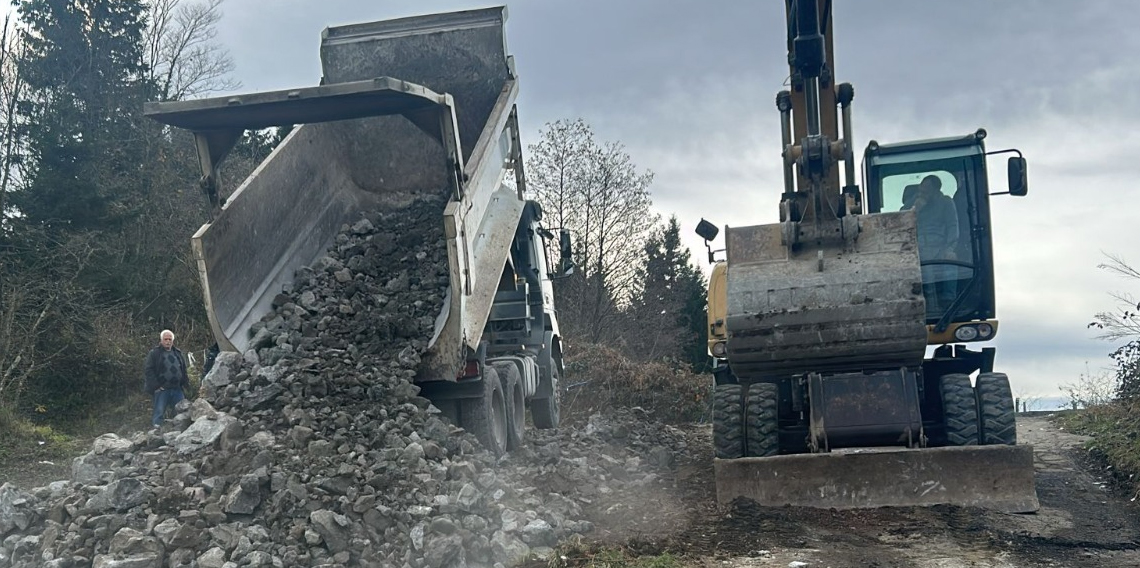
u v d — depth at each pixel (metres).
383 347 8.45
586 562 6.14
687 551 6.47
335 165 10.50
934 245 9.04
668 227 48.62
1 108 20.45
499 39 10.91
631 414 13.75
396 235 10.16
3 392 15.35
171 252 22.02
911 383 7.70
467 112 10.91
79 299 17.97
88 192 20.09
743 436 8.17
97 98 24.53
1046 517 7.29
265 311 8.78
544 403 12.40
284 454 6.79
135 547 5.91
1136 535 6.88
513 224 10.56
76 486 6.74
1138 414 11.08
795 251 8.01
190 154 25.12
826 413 7.70
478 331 8.93
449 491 6.81
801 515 7.32
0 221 18.16
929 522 7.05
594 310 31.61
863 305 7.58
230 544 6.01
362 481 6.64
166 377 11.98
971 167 9.12
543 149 31.55
